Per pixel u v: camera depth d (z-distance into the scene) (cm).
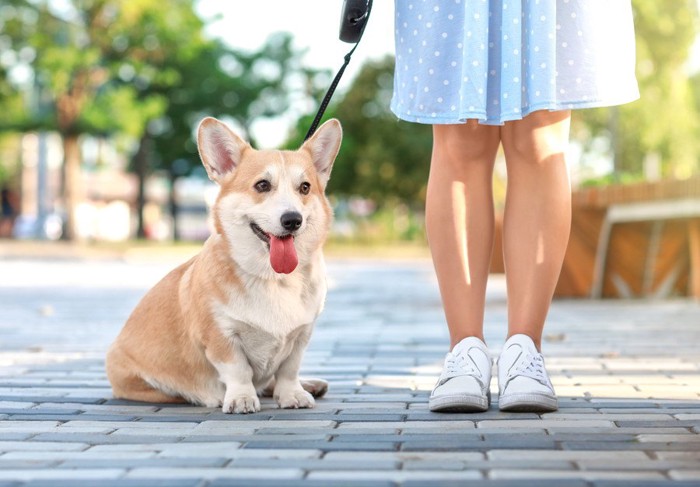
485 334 566
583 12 293
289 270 296
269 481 203
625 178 944
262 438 253
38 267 1584
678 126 2589
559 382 357
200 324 304
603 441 241
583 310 742
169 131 3594
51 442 250
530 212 304
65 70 2516
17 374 397
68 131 2756
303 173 317
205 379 316
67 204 2789
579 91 293
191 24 2762
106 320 681
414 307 812
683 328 583
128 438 255
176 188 3853
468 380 290
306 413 296
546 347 483
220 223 309
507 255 308
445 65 299
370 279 1355
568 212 305
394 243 3447
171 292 327
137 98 3338
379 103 3644
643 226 870
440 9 298
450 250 310
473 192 311
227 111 3603
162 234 5256
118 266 1631
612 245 875
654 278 883
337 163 3616
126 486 200
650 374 379
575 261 880
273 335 300
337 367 414
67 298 914
